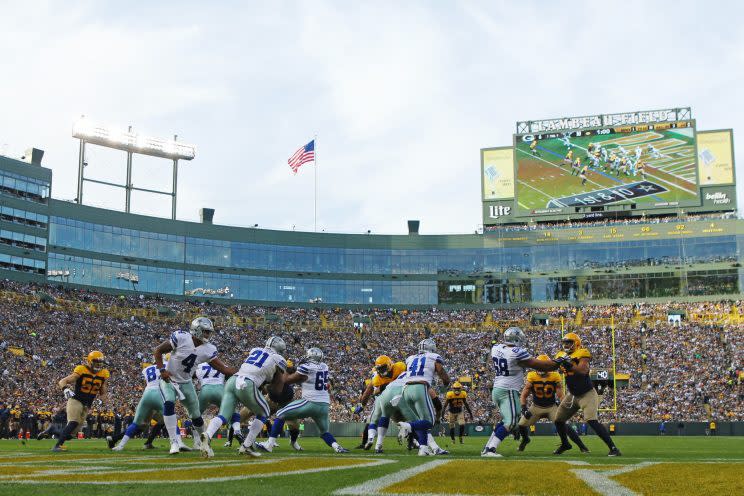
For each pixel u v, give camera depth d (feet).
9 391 150.92
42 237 230.68
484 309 269.85
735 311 238.68
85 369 55.77
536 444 88.33
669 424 167.63
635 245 259.39
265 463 35.58
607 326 237.25
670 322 233.96
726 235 250.98
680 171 244.83
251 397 45.60
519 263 269.85
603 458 45.83
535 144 257.14
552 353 227.61
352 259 279.90
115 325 217.36
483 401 196.54
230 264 270.26
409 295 277.03
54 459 40.27
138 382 187.93
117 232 251.80
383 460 39.09
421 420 50.08
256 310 264.72
